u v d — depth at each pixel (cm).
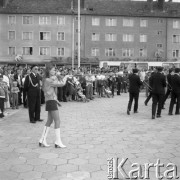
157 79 1135
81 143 739
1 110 1159
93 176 513
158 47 5550
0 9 5216
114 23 5441
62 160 601
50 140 775
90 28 5353
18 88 1465
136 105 1288
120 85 2319
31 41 5256
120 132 874
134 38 5481
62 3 5472
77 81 1839
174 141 761
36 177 509
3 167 561
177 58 5584
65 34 5288
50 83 705
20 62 5172
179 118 1148
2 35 5241
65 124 1006
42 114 1251
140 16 5469
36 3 5394
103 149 682
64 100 1783
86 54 5344
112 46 5425
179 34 5588
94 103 1703
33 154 645
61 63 5200
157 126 973
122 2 5747
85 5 5497
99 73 2205
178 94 1227
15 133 860
